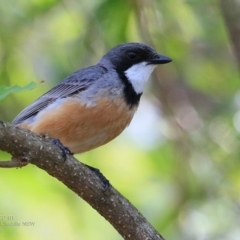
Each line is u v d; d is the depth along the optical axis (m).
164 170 14.22
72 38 14.81
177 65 15.13
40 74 14.62
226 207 13.44
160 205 13.83
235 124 13.89
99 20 13.66
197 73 15.37
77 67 14.59
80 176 8.41
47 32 14.76
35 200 13.11
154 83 14.91
